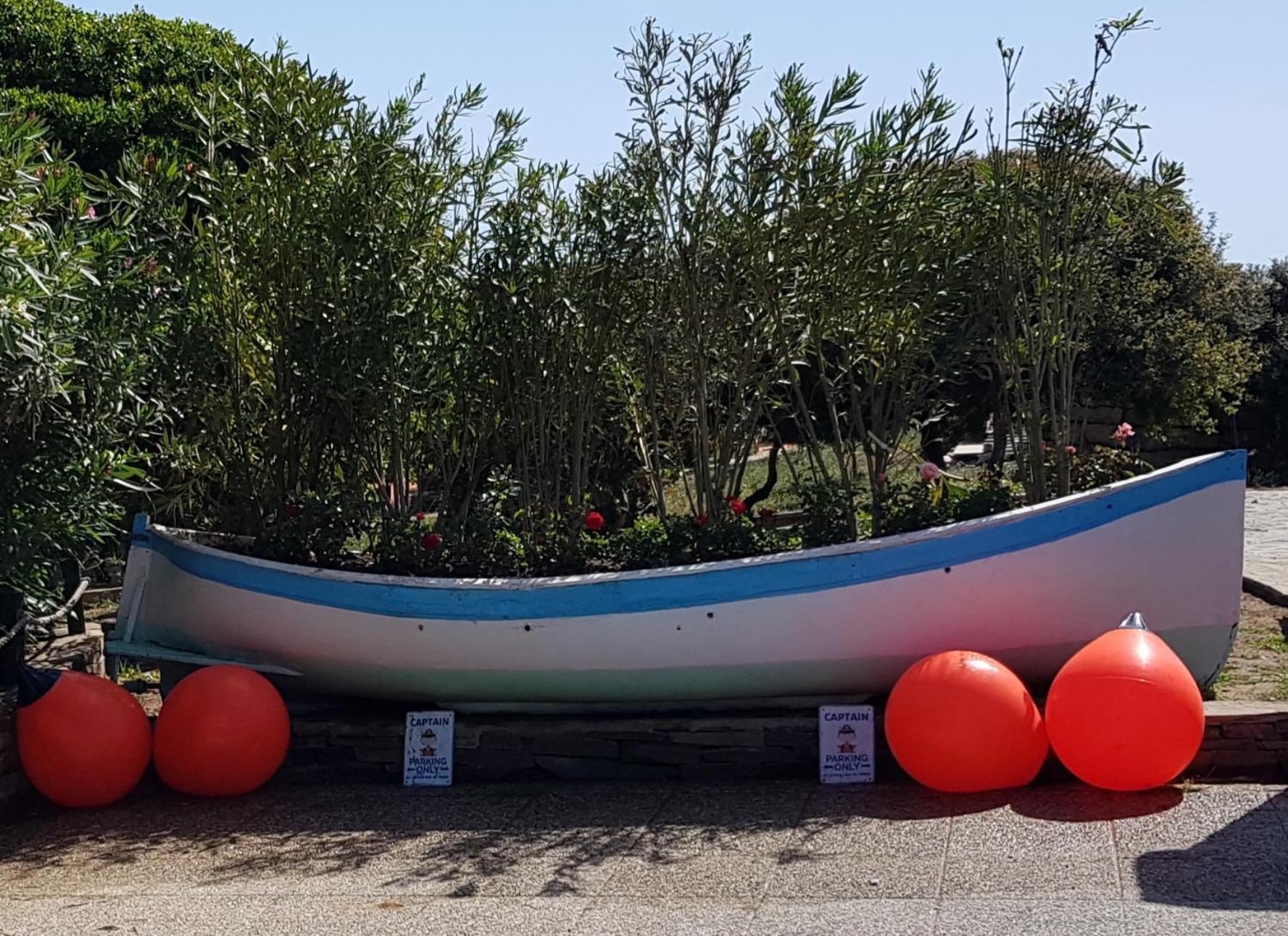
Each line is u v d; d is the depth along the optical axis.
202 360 7.37
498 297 7.37
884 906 4.39
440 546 7.02
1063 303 7.08
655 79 6.96
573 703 6.75
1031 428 7.09
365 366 7.17
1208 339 21.20
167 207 7.41
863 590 6.27
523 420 7.66
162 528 7.30
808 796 5.95
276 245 7.34
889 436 7.52
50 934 4.61
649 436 8.22
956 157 6.96
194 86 14.09
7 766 6.33
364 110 7.38
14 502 6.29
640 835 5.50
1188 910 4.09
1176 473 6.15
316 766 6.87
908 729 5.71
